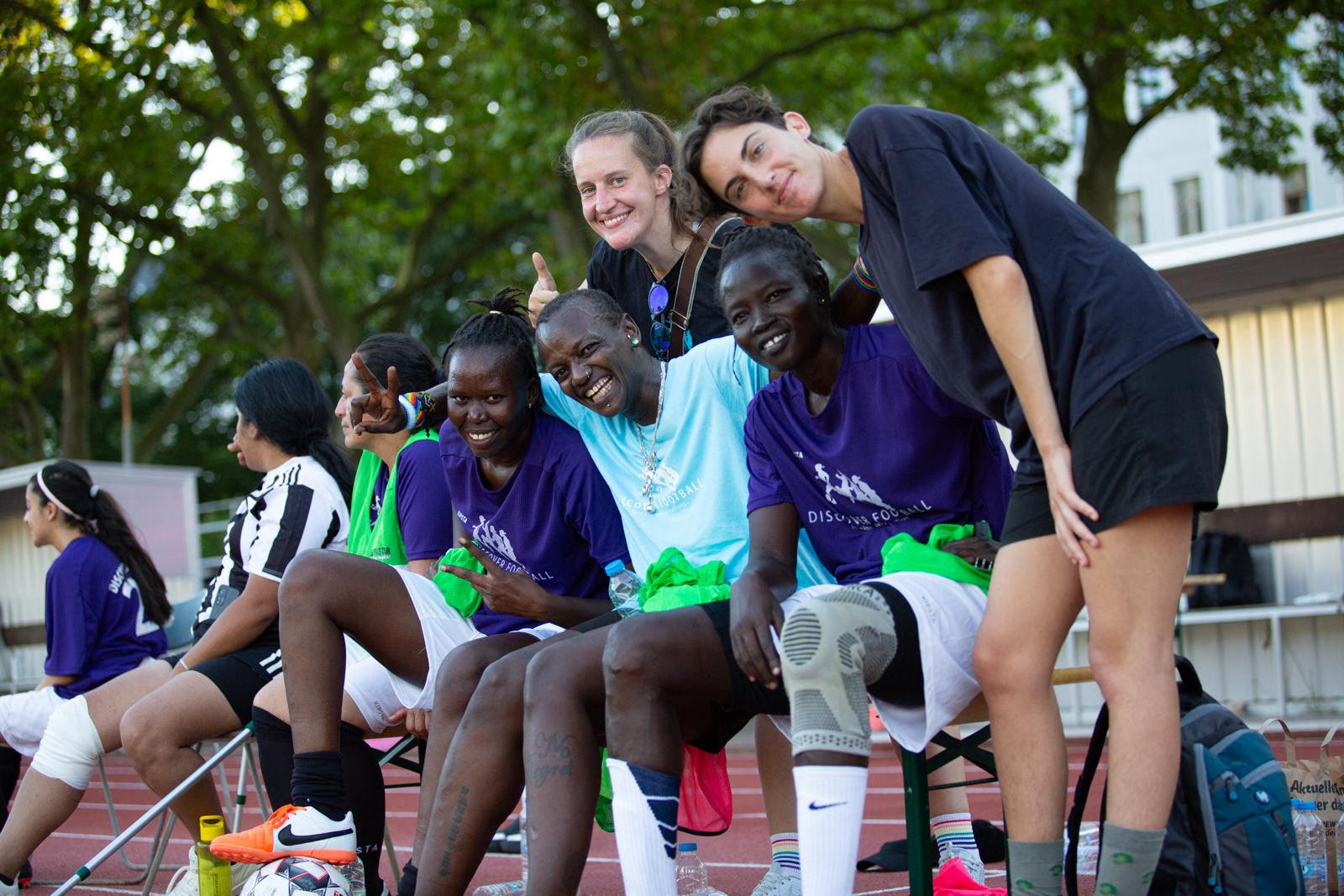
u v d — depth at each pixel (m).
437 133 15.54
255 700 3.37
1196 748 2.51
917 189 2.34
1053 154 14.43
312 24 14.45
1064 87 22.20
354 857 2.92
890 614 2.40
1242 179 22.23
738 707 2.62
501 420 3.08
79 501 4.65
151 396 28.20
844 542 2.83
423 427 3.50
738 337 2.71
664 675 2.50
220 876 3.15
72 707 3.95
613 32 12.43
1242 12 12.20
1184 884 2.49
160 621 4.79
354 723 3.29
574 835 2.49
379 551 3.68
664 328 3.63
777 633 2.48
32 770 3.91
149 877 3.85
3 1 12.77
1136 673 2.26
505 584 3.02
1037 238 2.35
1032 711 2.35
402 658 3.10
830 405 2.73
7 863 3.88
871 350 2.70
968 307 2.42
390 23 14.41
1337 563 8.26
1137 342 2.25
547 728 2.54
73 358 16.00
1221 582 7.64
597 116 3.65
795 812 3.23
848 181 2.56
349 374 3.74
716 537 2.98
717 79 12.83
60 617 4.47
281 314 16.11
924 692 2.44
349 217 17.36
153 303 17.38
